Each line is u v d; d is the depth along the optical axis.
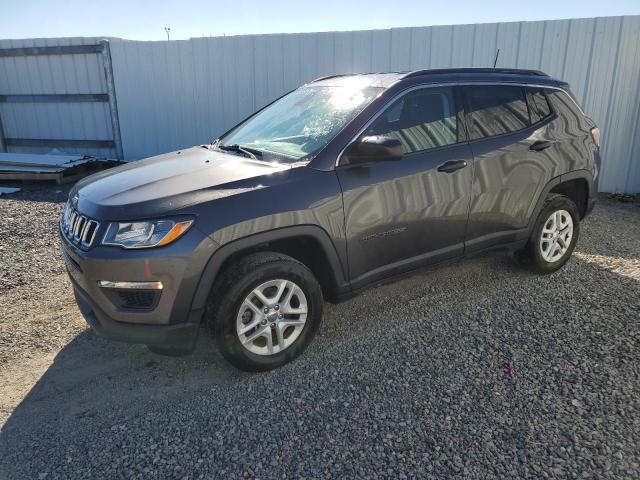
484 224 3.96
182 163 3.59
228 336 2.98
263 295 3.07
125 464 2.48
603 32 7.34
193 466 2.45
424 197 3.55
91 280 2.87
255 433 2.66
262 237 2.97
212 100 9.49
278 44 8.73
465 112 3.84
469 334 3.59
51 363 3.40
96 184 3.37
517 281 4.46
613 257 5.05
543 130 4.23
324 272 3.34
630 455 2.43
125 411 2.88
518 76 4.26
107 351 3.54
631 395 2.87
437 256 3.78
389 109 3.51
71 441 2.65
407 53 8.10
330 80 4.32
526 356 3.29
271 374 3.18
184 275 2.79
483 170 3.83
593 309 3.91
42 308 4.20
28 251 5.55
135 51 9.73
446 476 2.34
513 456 2.45
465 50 7.85
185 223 2.79
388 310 4.00
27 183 9.32
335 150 3.27
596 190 4.76
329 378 3.12
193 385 3.11
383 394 2.95
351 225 3.28
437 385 3.02
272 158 3.42
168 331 2.86
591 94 7.61
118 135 10.36
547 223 4.43
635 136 7.68
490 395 2.91
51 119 10.84
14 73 10.75
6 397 3.04
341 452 2.51
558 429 2.62
